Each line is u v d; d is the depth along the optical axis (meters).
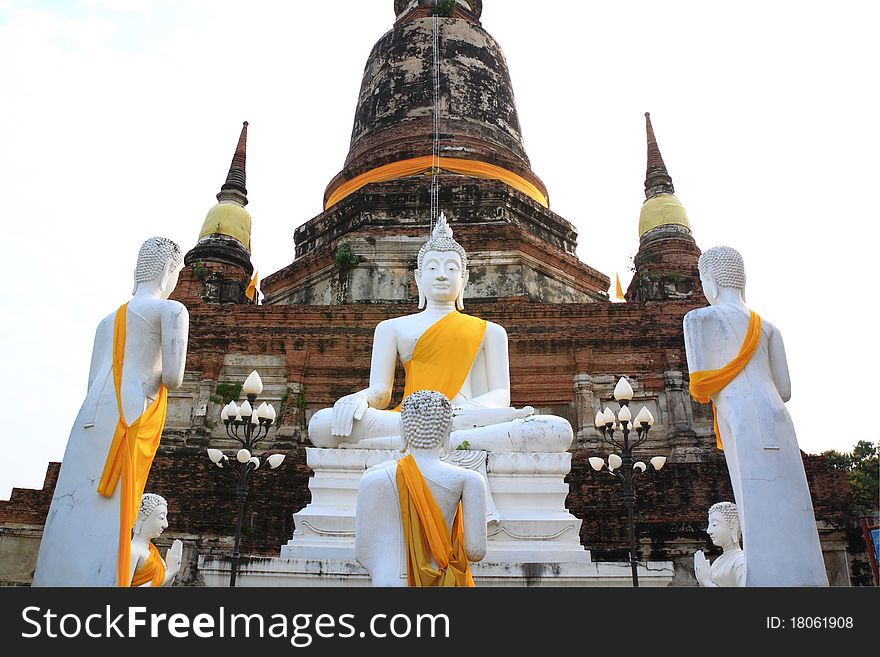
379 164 26.33
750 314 8.66
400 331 13.59
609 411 14.47
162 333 8.22
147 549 8.90
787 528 7.62
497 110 28.12
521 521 10.44
